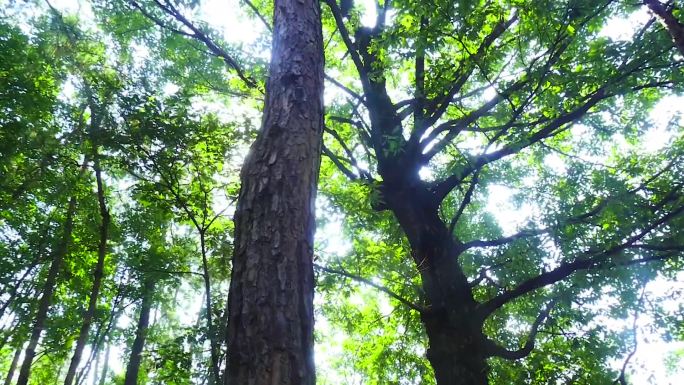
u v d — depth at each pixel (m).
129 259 12.13
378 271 10.20
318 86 3.43
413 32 6.23
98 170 10.27
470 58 6.45
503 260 8.13
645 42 6.04
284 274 2.51
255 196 2.77
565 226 7.22
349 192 9.47
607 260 6.82
